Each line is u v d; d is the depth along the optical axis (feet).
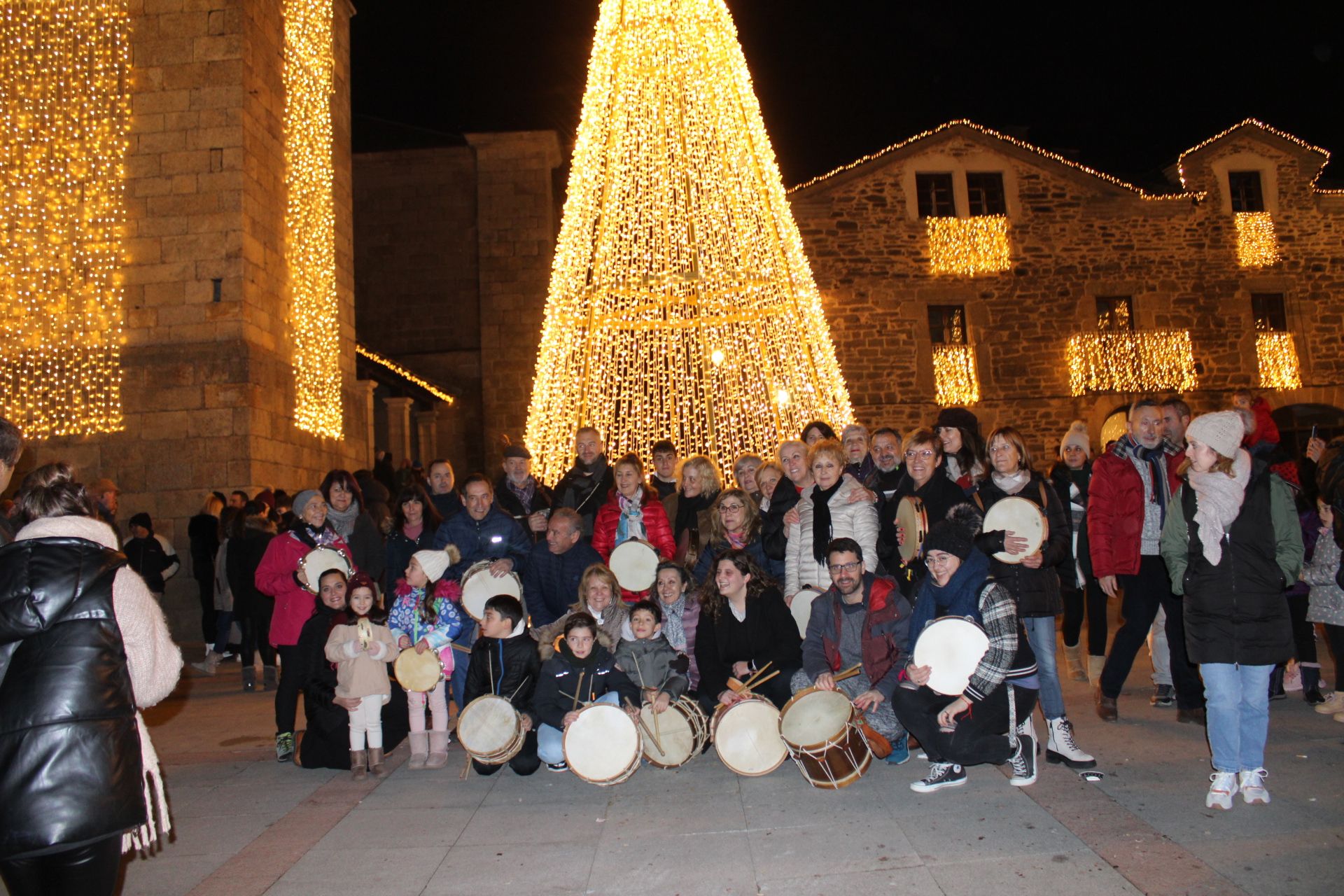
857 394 57.47
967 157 59.67
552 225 74.54
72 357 37.24
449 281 72.54
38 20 38.01
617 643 17.66
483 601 18.06
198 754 19.69
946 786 14.79
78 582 9.11
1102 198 59.77
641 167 37.17
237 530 27.58
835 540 16.07
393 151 73.15
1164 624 19.53
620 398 43.78
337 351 46.62
